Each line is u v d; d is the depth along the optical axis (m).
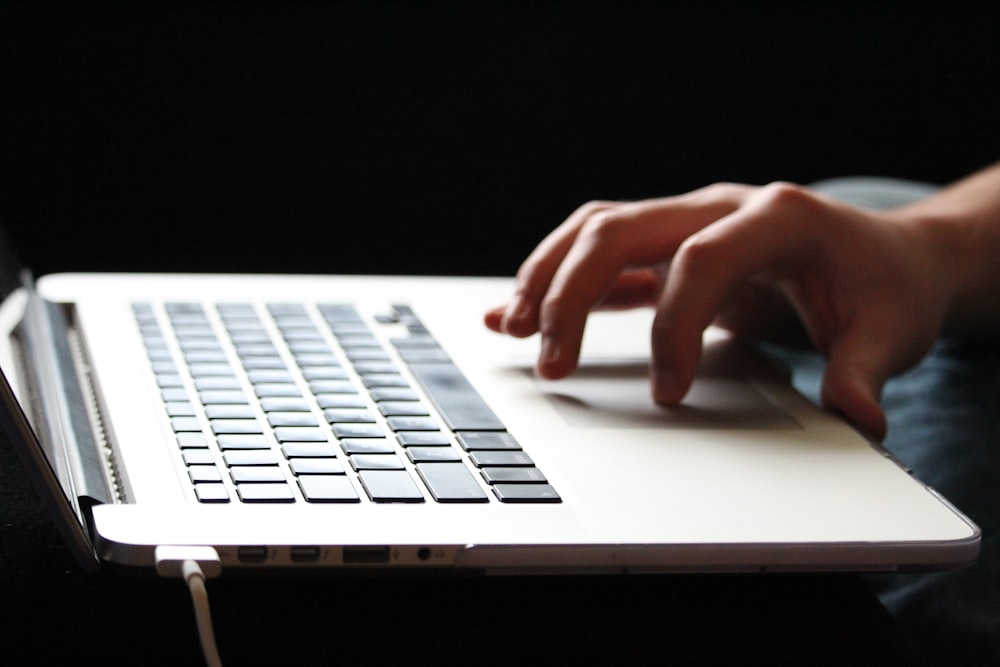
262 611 0.40
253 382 0.56
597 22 1.86
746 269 0.60
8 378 0.42
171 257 1.77
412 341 0.66
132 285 0.75
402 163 1.84
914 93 1.98
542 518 0.41
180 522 0.39
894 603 0.49
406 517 0.40
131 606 0.40
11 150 1.69
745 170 1.96
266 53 1.75
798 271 0.64
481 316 0.72
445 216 1.87
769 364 0.64
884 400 0.68
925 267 0.69
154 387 0.55
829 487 0.46
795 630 0.41
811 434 0.53
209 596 0.41
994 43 1.97
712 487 0.45
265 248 1.81
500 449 0.48
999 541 0.52
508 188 1.89
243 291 0.75
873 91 1.97
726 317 0.75
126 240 1.75
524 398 0.57
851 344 0.62
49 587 0.41
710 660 0.39
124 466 0.44
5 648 0.37
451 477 0.44
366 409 0.53
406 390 0.57
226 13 1.72
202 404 0.52
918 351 0.66
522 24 1.84
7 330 0.57
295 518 0.40
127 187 1.74
